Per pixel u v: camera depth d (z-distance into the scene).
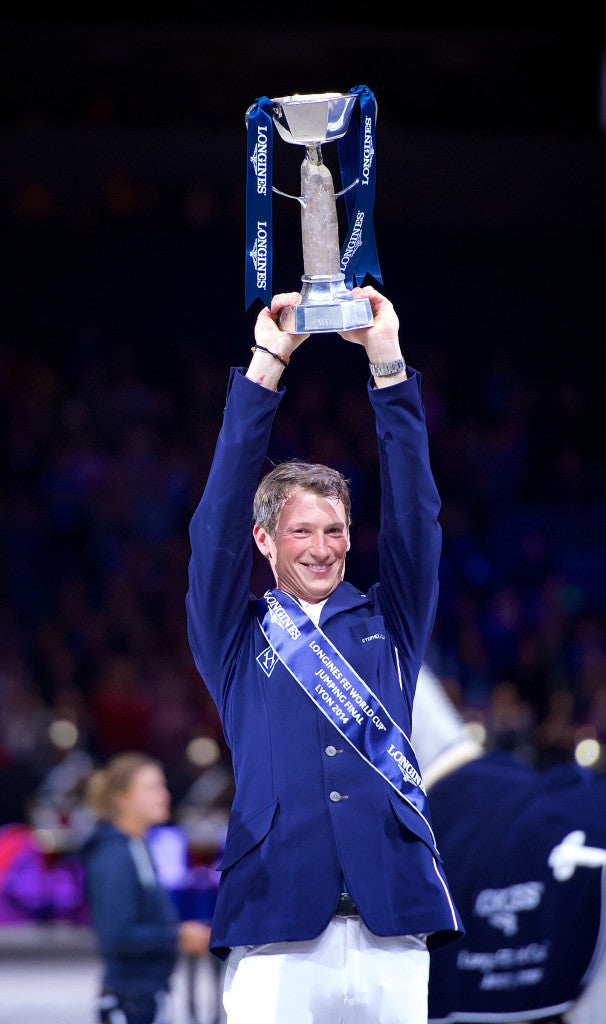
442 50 32.22
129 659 26.66
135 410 33.00
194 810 16.17
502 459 33.66
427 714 8.82
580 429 35.12
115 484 30.97
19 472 31.66
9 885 19.36
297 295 5.46
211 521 5.39
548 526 32.44
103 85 32.28
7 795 21.64
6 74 31.97
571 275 35.47
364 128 5.59
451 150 32.47
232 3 27.00
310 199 5.58
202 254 34.28
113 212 33.84
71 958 18.67
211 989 16.75
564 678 26.80
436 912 5.12
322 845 5.11
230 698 5.48
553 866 8.11
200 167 33.28
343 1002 5.04
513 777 8.63
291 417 33.66
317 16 27.06
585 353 35.50
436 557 5.58
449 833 8.39
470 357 35.38
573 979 8.03
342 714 5.29
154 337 34.31
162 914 11.21
